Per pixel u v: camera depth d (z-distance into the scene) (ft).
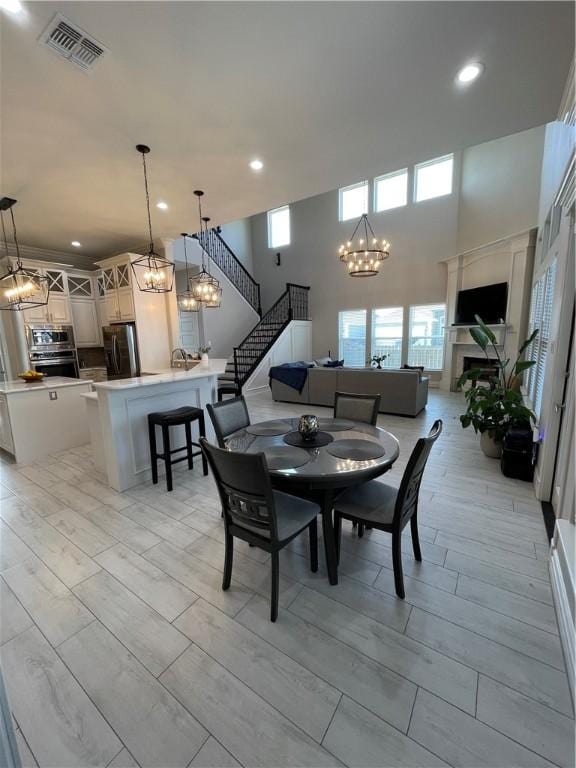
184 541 7.55
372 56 6.57
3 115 7.94
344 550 7.13
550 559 6.38
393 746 3.74
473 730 3.86
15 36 5.85
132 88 7.23
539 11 5.71
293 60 6.62
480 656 4.73
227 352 29.53
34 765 3.68
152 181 11.59
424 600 5.73
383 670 4.56
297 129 8.89
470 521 8.00
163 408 11.08
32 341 19.01
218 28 5.86
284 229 32.83
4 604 5.87
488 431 11.58
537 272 15.75
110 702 4.26
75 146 9.34
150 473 10.75
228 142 9.38
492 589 5.93
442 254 25.22
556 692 4.24
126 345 18.81
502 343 20.34
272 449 6.70
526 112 8.40
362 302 29.25
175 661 4.77
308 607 5.64
